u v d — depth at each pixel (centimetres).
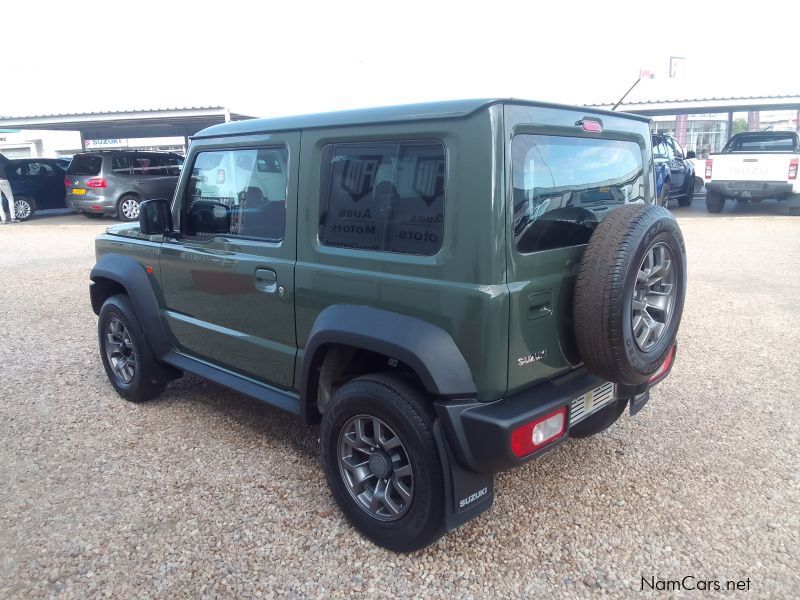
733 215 1534
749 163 1438
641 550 285
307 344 303
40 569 274
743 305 700
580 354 271
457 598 257
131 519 310
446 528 262
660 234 268
